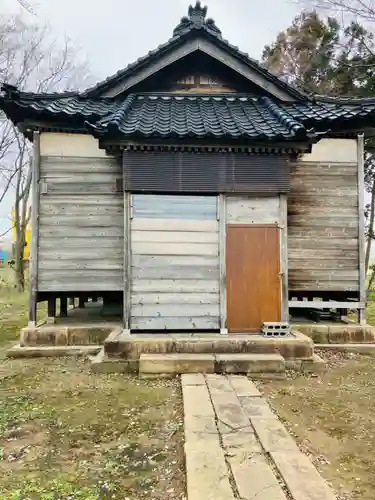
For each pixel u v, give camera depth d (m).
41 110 7.13
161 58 8.18
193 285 6.96
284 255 7.05
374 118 7.66
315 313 8.85
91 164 7.93
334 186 8.27
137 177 6.82
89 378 6.12
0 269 32.62
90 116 7.21
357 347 7.82
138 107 7.95
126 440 4.07
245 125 6.94
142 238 6.95
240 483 3.13
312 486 3.10
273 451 3.67
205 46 8.18
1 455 3.76
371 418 4.65
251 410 4.70
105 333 7.71
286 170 6.96
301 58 18.80
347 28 17.70
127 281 6.91
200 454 3.60
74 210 7.88
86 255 7.84
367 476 3.39
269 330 6.80
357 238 8.23
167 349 6.49
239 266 7.02
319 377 6.24
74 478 3.37
